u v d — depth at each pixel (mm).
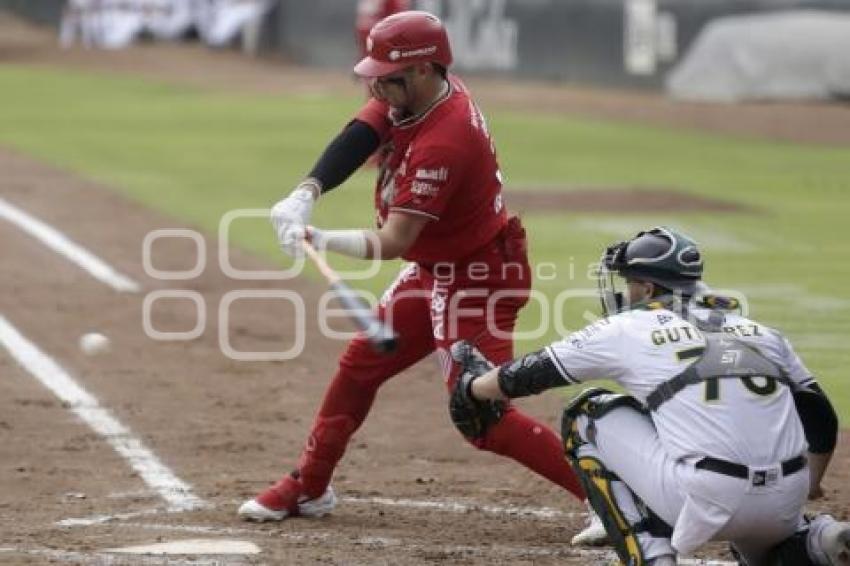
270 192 68875
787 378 20609
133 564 22344
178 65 145375
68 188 69500
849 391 35156
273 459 29875
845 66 111062
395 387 36219
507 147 88000
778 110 107875
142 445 30734
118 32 160875
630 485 20828
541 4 130125
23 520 25156
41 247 54844
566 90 123812
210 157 81250
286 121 100062
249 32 156000
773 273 50312
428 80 23391
